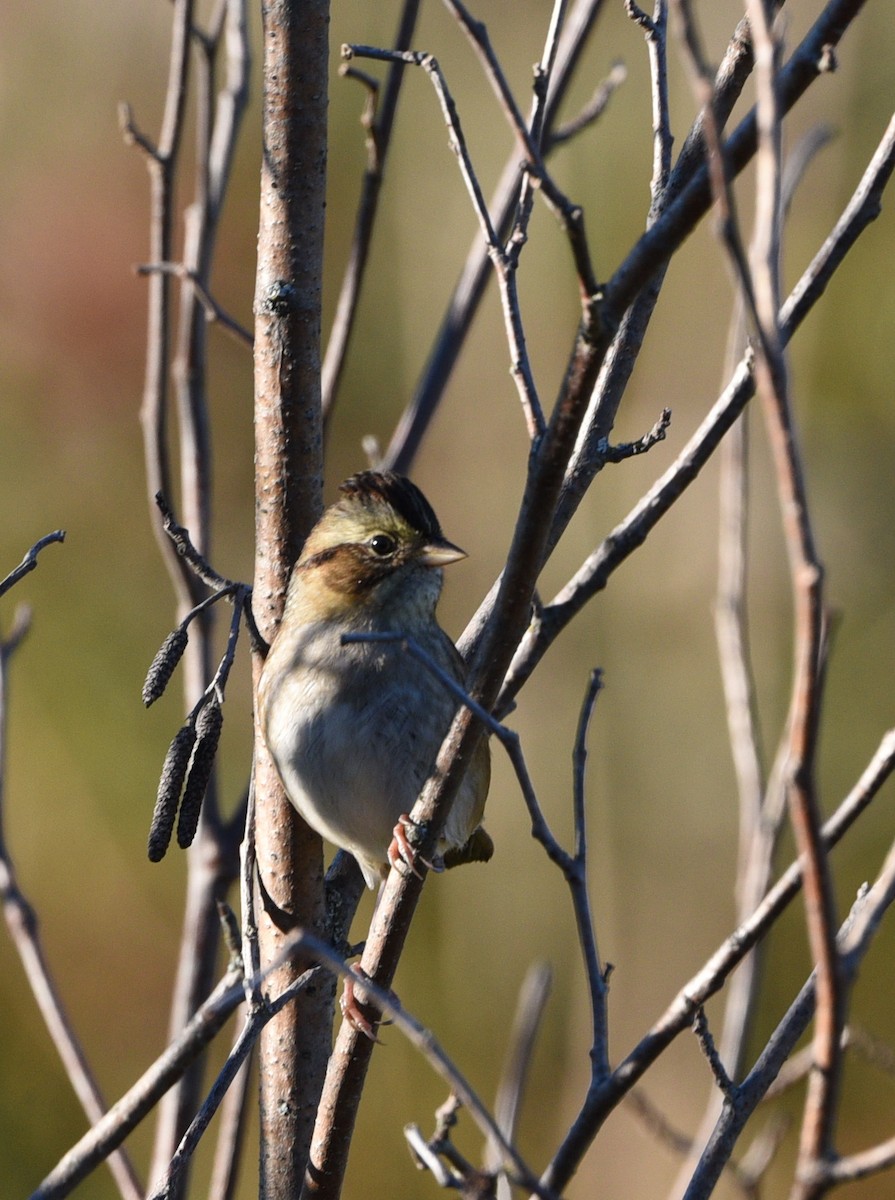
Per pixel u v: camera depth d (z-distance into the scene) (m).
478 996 13.36
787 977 13.44
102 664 13.83
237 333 6.91
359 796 6.44
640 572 13.88
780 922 13.54
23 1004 12.81
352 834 6.43
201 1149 11.25
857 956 3.50
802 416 15.02
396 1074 12.90
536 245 14.19
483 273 7.89
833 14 3.86
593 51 14.46
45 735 13.55
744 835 6.82
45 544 4.75
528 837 13.60
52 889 13.20
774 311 3.11
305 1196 5.23
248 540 14.27
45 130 14.14
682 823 13.70
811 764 3.16
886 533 14.95
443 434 14.23
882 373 15.21
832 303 15.30
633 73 14.36
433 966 13.52
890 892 3.55
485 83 13.92
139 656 13.91
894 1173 12.64
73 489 14.12
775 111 3.16
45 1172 12.30
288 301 5.64
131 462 14.14
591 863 13.50
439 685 6.61
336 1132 5.16
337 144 14.50
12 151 14.04
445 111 4.96
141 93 14.27
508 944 13.44
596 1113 4.64
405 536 6.71
